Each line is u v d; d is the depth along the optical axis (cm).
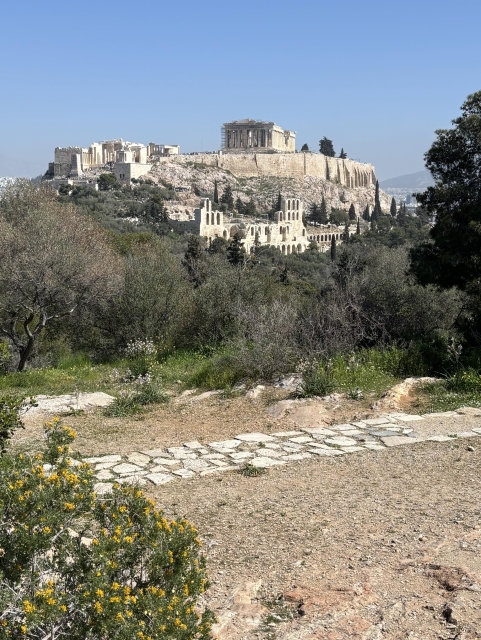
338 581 526
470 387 1253
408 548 581
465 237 1706
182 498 770
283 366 1416
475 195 1780
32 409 1285
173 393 1452
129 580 422
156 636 355
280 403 1214
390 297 1892
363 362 1480
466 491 730
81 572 375
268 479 833
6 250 2133
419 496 726
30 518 382
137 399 1340
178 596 396
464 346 1705
